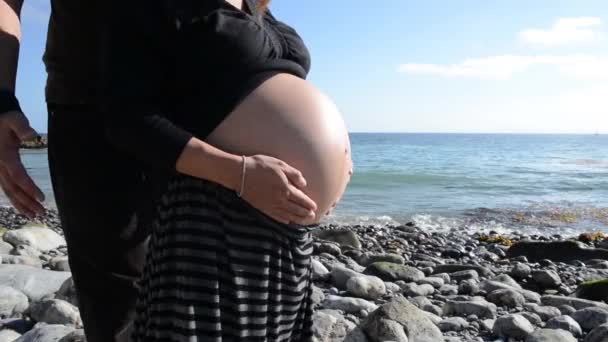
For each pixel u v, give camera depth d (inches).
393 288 219.1
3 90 71.4
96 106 79.0
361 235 501.0
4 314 156.5
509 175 1437.0
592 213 772.0
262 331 68.5
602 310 173.9
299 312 76.1
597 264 342.6
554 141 7081.7
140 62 66.2
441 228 634.8
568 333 153.7
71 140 80.6
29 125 70.7
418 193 1012.5
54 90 80.9
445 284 239.8
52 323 148.3
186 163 63.7
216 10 68.8
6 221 555.2
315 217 74.9
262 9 82.0
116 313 86.1
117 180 81.4
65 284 169.8
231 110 69.4
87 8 74.9
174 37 67.5
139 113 64.2
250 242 67.0
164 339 66.8
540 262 350.0
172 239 67.2
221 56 69.1
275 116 71.0
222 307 66.5
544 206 846.5
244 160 64.2
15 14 78.7
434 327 148.8
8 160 70.1
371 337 142.8
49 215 593.9
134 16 65.7
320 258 301.1
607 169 1729.8
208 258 65.9
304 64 82.7
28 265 208.4
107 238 82.7
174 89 70.0
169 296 66.6
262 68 72.4
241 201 66.0
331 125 76.0
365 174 1397.6
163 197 70.8
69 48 78.2
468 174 1446.9
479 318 182.7
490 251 424.2
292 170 65.8
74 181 81.4
